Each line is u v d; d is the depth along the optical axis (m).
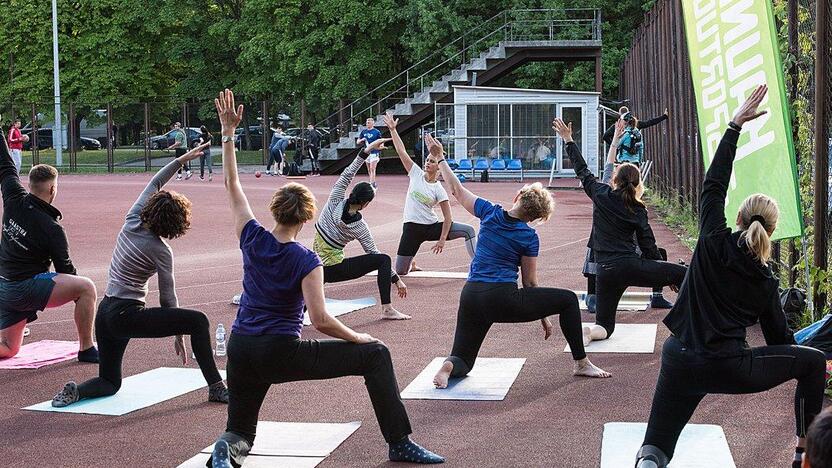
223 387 7.80
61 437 6.92
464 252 17.42
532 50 40.53
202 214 23.94
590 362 8.88
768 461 6.24
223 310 11.94
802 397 5.71
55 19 48.41
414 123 42.03
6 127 52.06
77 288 9.15
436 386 8.09
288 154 48.00
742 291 5.52
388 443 6.33
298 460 6.35
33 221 9.07
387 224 21.89
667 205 24.45
